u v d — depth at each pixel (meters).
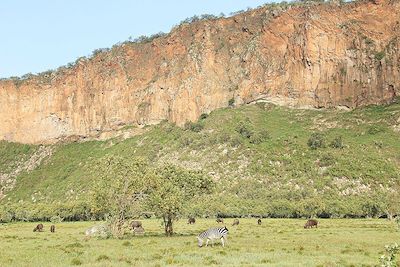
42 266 35.12
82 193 190.88
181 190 71.38
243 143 180.88
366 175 149.38
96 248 49.19
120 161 68.25
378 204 129.88
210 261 37.66
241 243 55.22
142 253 43.84
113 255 42.22
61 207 150.25
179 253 44.06
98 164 69.94
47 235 76.50
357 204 132.00
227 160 173.38
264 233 72.56
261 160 167.88
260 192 148.88
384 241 56.44
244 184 154.62
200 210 136.50
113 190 66.31
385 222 104.00
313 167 158.00
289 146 174.38
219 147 184.50
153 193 67.06
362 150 165.62
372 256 41.72
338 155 161.62
